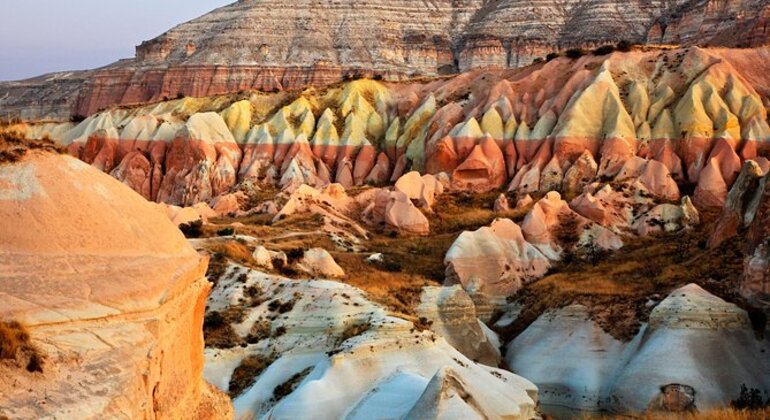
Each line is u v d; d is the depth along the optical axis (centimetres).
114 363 1591
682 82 9762
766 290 4794
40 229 1652
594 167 8962
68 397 1469
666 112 9294
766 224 4962
